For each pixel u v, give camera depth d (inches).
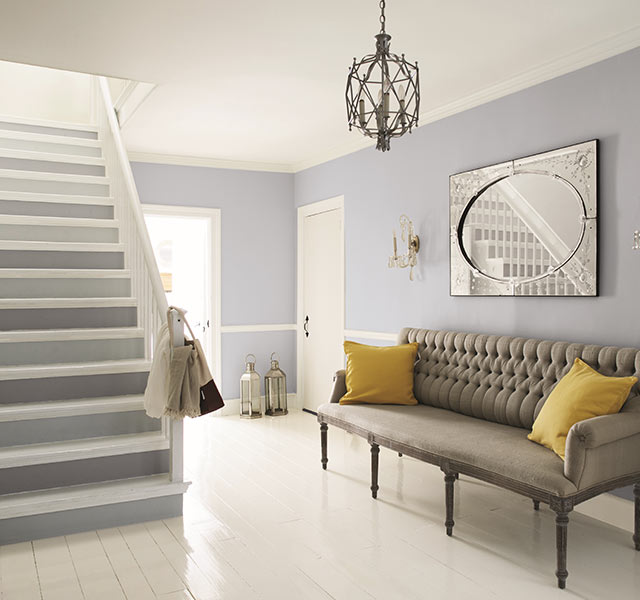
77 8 113.6
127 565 111.4
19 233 177.3
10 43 130.3
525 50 134.8
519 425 136.4
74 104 248.4
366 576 107.1
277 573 108.3
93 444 134.6
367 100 168.4
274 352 260.7
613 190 130.3
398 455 185.3
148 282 152.5
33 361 151.0
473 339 154.6
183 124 194.7
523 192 150.2
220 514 136.2
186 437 209.2
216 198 248.1
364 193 212.7
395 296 197.6
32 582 105.0
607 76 131.2
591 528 129.3
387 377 162.4
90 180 197.9
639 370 116.9
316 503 143.0
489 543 120.8
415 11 115.0
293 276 263.6
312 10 114.3
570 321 139.9
